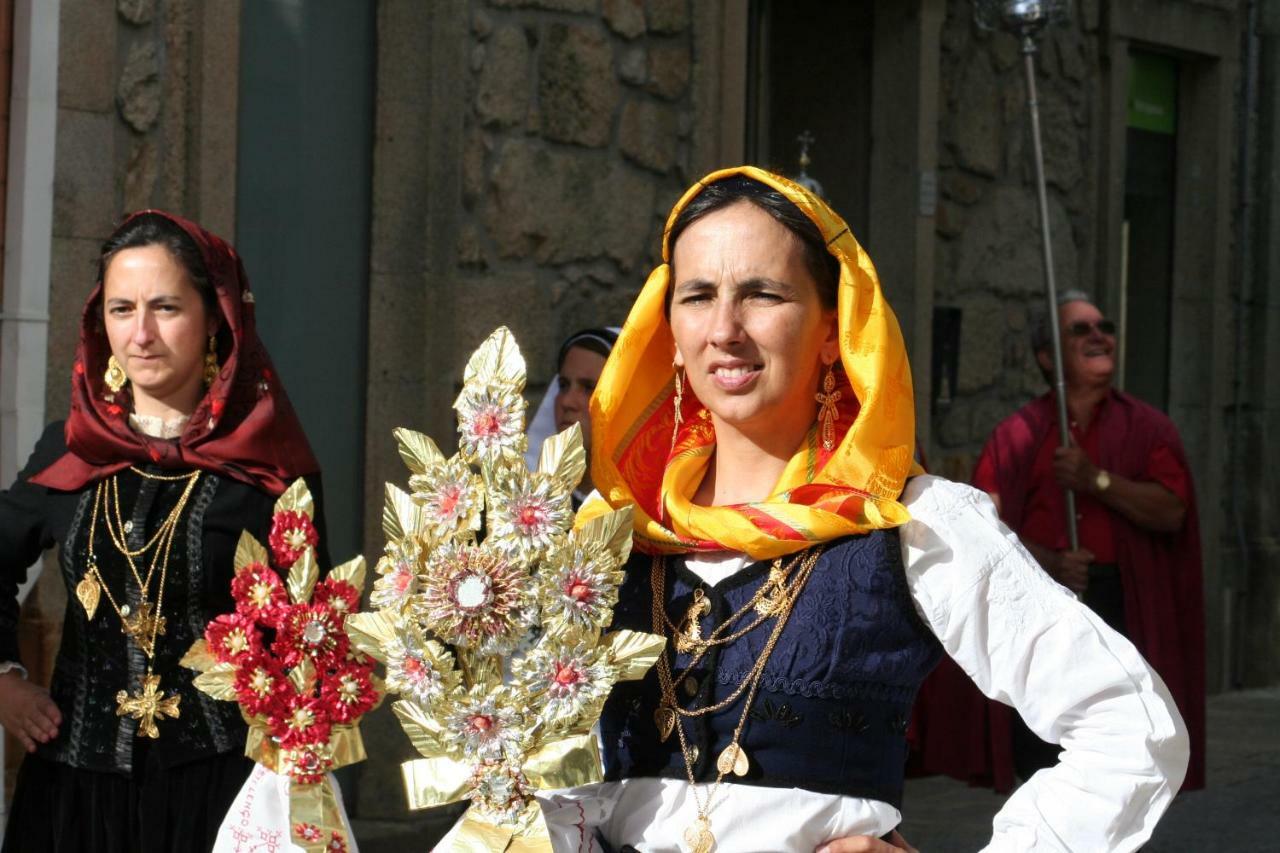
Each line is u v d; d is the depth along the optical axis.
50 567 6.46
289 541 3.48
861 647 2.93
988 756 7.38
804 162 8.70
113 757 4.27
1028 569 2.93
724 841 2.93
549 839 2.94
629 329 3.20
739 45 8.92
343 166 7.67
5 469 6.34
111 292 4.47
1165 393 12.82
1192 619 7.58
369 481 7.75
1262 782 9.83
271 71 7.35
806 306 3.00
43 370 6.42
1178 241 12.74
